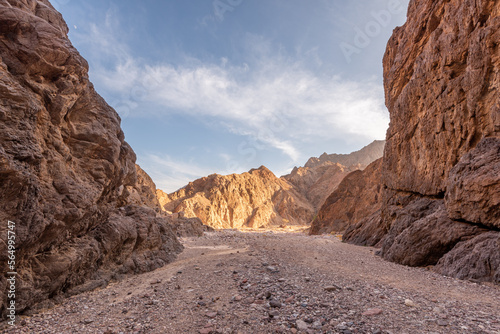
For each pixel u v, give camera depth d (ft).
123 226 39.88
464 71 53.62
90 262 32.24
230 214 386.32
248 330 17.53
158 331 18.12
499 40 44.39
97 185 32.35
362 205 156.35
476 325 17.43
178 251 59.36
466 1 52.85
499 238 33.42
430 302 22.70
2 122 21.40
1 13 24.35
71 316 22.53
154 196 131.34
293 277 30.94
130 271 39.78
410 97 69.72
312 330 16.99
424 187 62.08
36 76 26.27
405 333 16.22
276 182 528.22
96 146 32.65
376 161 159.84
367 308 20.65
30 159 23.17
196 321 19.51
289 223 419.33
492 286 30.07
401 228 60.29
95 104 33.76
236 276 32.07
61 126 29.01
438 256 43.27
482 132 47.01
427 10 74.38
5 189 20.63
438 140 57.82
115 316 21.85
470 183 40.55
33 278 24.35
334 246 73.00
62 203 27.17
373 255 59.36
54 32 27.45
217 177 437.17
